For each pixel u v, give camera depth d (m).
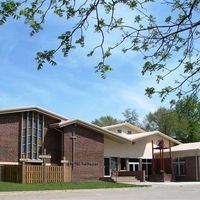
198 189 37.34
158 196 28.86
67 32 7.00
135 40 7.15
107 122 110.69
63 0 6.88
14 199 26.20
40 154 46.38
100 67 7.36
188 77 7.10
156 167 57.88
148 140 58.31
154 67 7.13
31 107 45.75
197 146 56.44
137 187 39.84
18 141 44.91
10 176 41.16
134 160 56.56
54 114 47.66
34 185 37.56
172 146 60.34
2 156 43.50
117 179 50.03
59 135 48.16
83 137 49.06
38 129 46.69
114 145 54.81
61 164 46.09
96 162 49.59
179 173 56.59
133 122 108.31
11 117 44.75
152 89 7.32
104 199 26.19
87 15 7.00
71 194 31.23
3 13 6.86
